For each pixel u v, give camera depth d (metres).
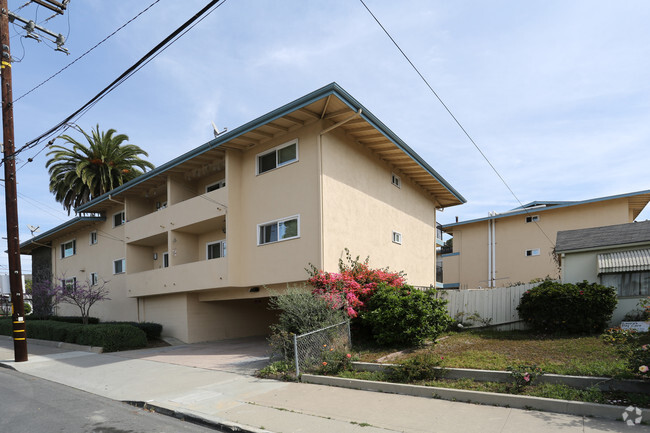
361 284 12.64
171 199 18.30
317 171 13.44
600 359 7.95
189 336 17.19
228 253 14.98
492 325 13.59
